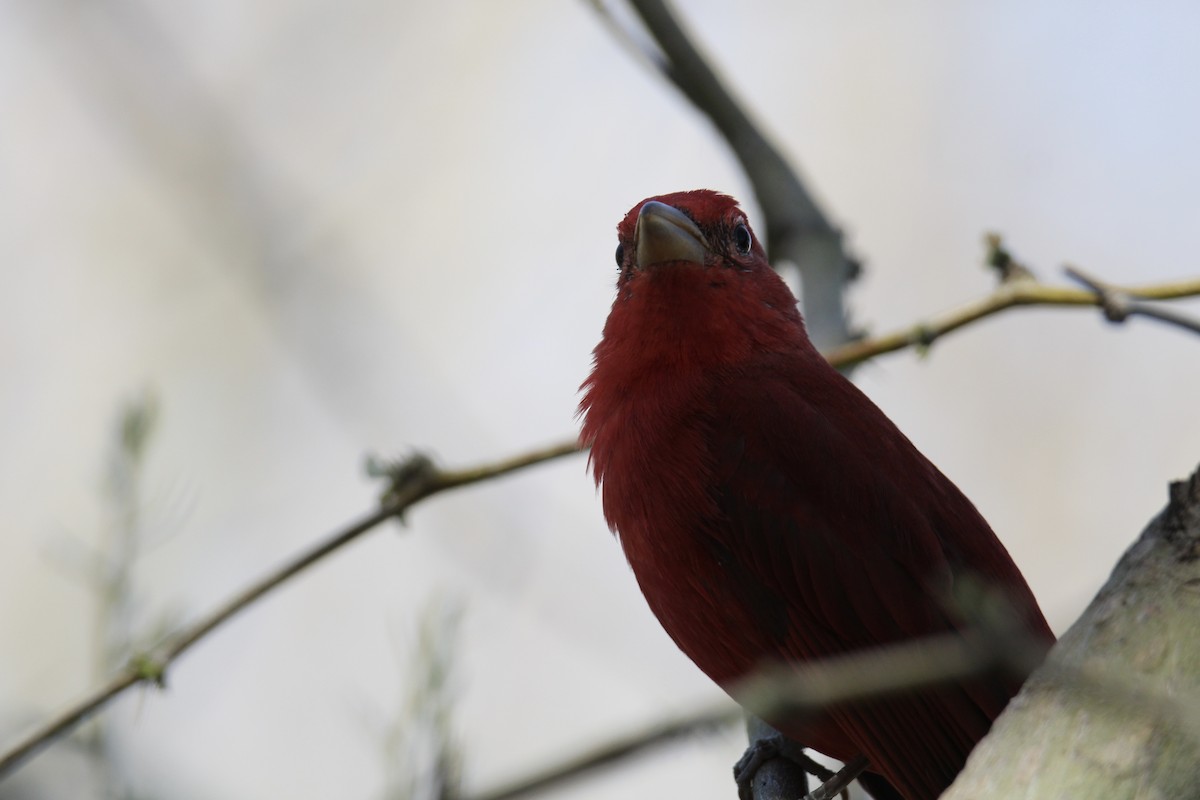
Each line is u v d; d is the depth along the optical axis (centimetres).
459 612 991
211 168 1490
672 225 958
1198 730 477
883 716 856
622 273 1014
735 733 954
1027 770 497
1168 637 506
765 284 994
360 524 970
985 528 937
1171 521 526
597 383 973
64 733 878
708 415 925
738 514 907
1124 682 495
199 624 920
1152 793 480
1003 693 851
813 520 906
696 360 949
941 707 856
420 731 819
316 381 1423
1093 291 983
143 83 1487
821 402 949
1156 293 973
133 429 975
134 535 946
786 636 911
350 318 1455
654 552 920
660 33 1121
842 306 1109
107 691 886
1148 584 519
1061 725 500
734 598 910
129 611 930
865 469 917
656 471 916
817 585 902
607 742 937
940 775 866
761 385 939
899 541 905
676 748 946
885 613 898
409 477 998
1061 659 516
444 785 813
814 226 1154
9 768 871
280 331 1442
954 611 872
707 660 942
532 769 941
